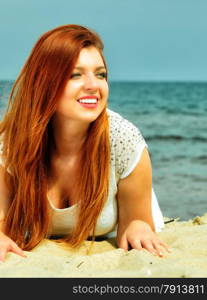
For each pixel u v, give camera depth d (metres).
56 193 2.95
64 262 2.51
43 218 2.93
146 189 3.01
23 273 2.31
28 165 2.86
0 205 3.02
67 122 2.75
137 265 2.46
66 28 2.70
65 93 2.65
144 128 16.33
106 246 3.02
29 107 2.78
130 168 2.91
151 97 34.06
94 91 2.65
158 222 3.72
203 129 15.84
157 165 9.47
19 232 2.96
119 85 55.44
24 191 2.89
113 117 3.01
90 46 2.68
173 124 17.45
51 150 2.91
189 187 7.31
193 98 32.53
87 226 2.94
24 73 2.81
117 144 2.90
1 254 2.58
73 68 2.63
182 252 2.72
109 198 2.98
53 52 2.63
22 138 2.82
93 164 2.86
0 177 2.98
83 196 2.90
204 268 2.47
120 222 3.10
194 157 10.48
